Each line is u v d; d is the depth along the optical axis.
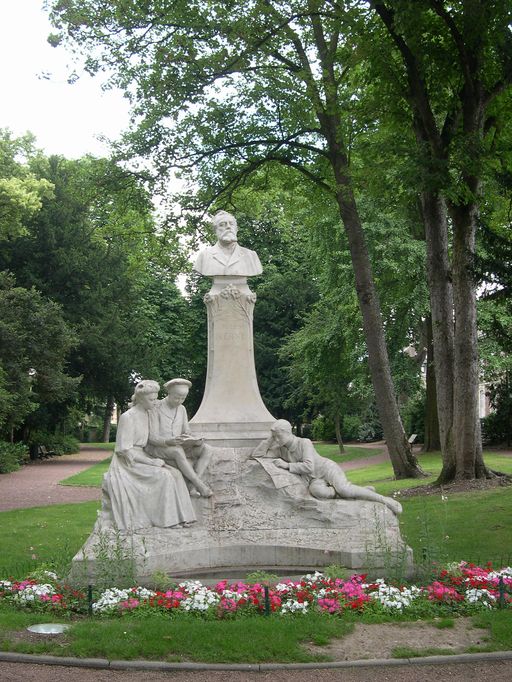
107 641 7.52
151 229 24.91
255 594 8.85
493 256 14.62
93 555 9.92
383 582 9.44
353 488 11.31
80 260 41.12
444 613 8.65
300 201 26.56
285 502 11.29
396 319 30.53
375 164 17.50
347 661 7.21
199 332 48.50
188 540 10.70
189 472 11.22
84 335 40.41
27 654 7.36
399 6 15.38
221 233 12.97
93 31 19.80
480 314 27.72
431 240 20.06
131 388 43.19
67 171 42.41
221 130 22.56
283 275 49.31
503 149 18.25
